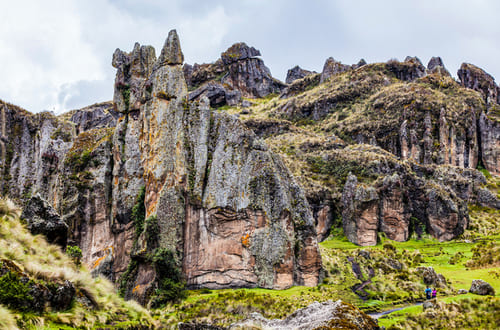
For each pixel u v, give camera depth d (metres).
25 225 24.61
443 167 125.06
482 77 179.88
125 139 74.44
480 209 113.00
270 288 58.31
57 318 18.50
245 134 66.12
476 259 66.81
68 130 103.75
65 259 23.61
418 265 68.81
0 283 17.41
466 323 33.19
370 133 141.00
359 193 90.19
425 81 161.12
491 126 144.50
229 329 22.38
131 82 76.88
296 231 61.22
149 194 66.81
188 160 66.81
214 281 61.25
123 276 63.81
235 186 63.78
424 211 98.69
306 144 126.56
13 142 107.06
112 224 72.06
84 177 73.75
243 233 61.78
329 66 193.75
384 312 44.47
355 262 65.94
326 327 16.03
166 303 55.16
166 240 62.50
